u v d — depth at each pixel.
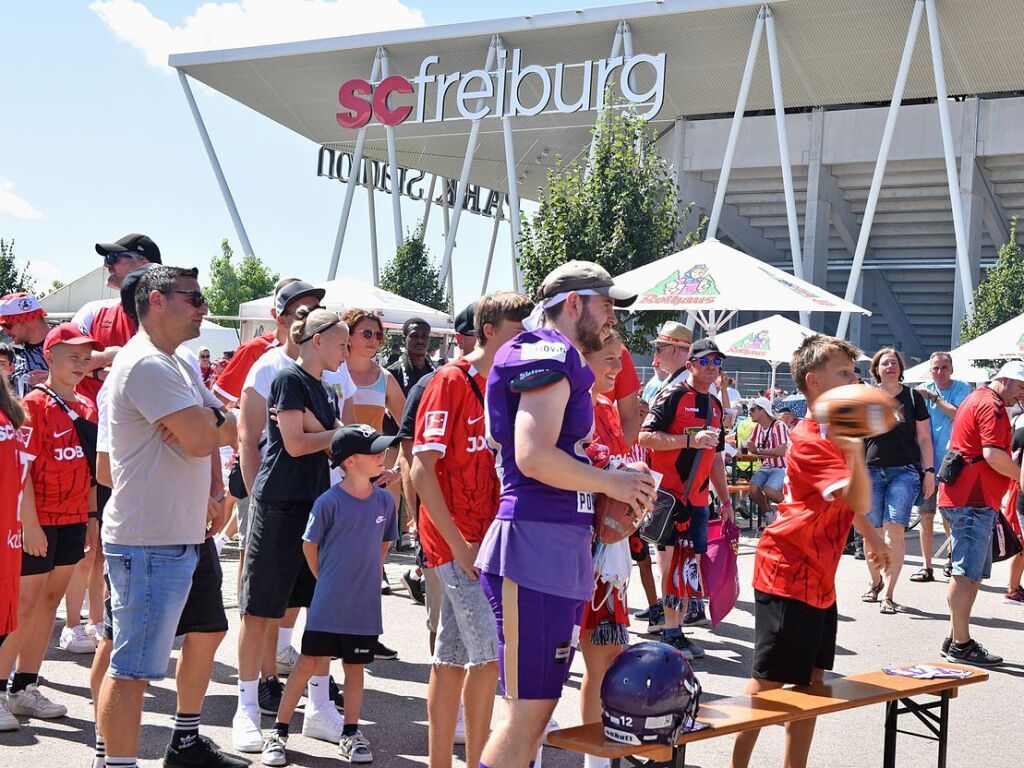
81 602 6.67
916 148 42.47
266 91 54.09
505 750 3.22
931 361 11.30
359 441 4.89
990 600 9.69
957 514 7.16
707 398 7.02
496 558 3.30
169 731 5.16
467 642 4.09
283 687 5.65
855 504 3.91
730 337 20.42
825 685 4.20
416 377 9.46
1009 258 35.00
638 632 7.85
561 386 3.17
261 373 5.79
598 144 23.11
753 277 10.52
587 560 3.34
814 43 40.97
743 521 15.21
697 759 5.04
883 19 39.06
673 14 41.69
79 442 5.65
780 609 4.21
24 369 7.47
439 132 52.88
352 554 4.86
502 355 3.30
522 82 47.25
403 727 5.36
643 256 22.66
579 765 4.96
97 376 6.39
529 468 3.13
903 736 5.50
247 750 4.88
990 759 5.16
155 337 4.21
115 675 4.07
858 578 10.49
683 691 3.38
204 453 4.11
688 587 6.94
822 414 3.66
